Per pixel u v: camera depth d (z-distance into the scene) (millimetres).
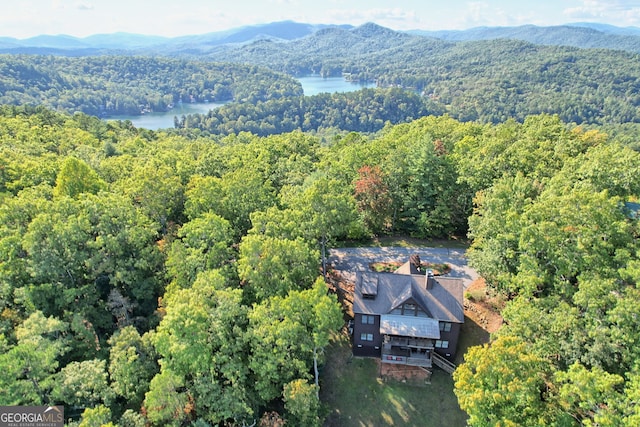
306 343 37500
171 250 47281
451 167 66188
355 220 56656
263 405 38438
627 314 30609
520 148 60500
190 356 33500
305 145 97125
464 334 46656
